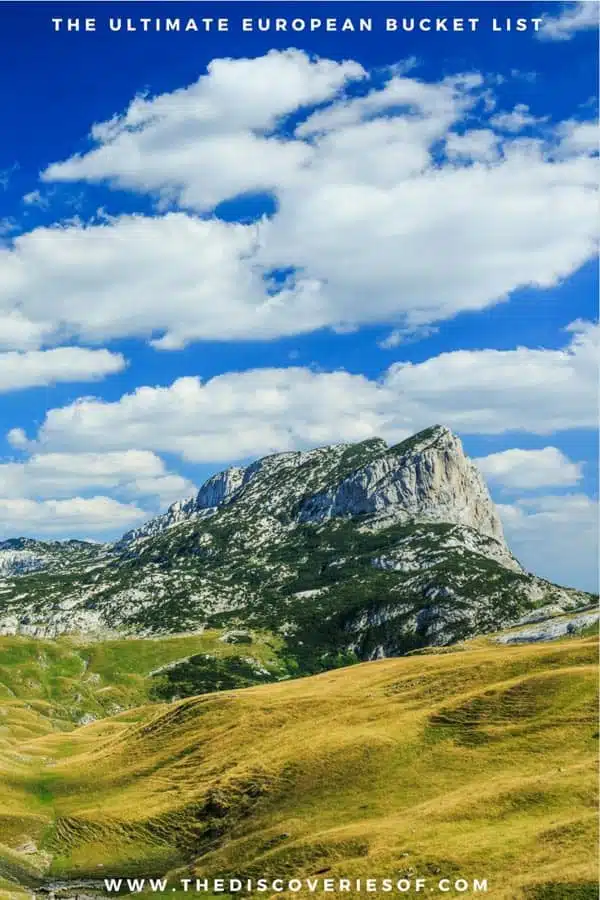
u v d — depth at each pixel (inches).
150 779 4950.8
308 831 3720.5
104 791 4958.2
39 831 4503.0
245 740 4990.2
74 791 5039.4
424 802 3656.5
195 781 4697.3
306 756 4338.1
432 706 4623.5
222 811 4210.1
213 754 4977.9
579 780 3380.9
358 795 3922.2
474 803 3400.6
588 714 4033.0
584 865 2723.9
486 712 4293.8
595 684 4254.4
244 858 3700.8
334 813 3826.3
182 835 4200.3
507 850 2979.8
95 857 4188.0
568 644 5246.1
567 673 4399.6
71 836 4397.1
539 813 3235.7
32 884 3961.6
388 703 4884.4
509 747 3949.3
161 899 3597.4
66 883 3954.2
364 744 4274.1
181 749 5206.7
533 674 4699.8
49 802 4945.9
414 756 4109.3
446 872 2952.8
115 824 4402.1
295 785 4148.6
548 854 2883.9
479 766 3860.7
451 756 4028.1
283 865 3435.0
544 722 4082.2
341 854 3346.5
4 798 4936.0
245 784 4318.4
